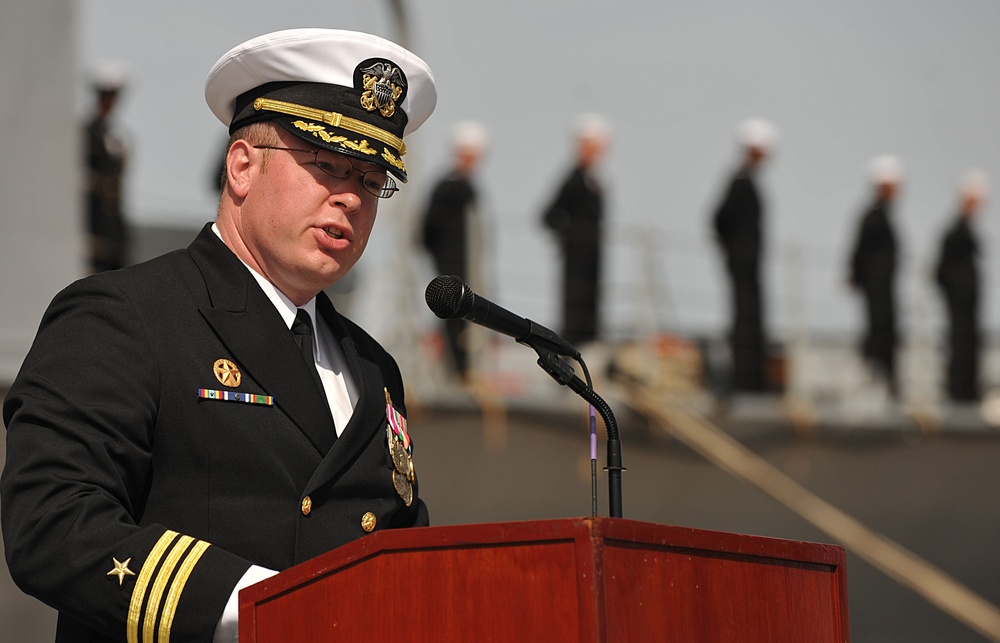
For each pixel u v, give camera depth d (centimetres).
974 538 4159
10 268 2461
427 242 3431
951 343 4369
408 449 1036
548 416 3522
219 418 914
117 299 923
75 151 2569
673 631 733
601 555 699
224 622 800
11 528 832
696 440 3778
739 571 788
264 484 915
